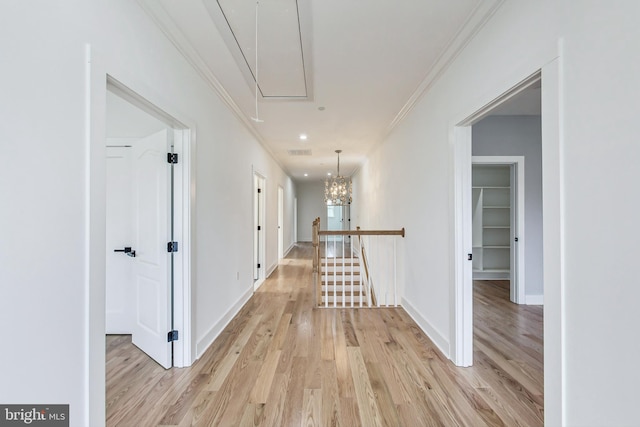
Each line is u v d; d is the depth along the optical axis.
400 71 2.68
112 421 1.68
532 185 3.99
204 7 1.84
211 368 2.27
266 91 3.10
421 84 2.93
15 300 1.05
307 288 4.94
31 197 1.09
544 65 1.41
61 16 1.20
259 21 1.98
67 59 1.23
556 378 1.34
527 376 2.15
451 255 2.39
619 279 1.08
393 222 4.34
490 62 1.85
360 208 8.09
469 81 2.11
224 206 3.19
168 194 2.29
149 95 1.79
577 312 1.25
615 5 1.08
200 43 2.22
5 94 1.01
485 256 5.64
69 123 1.24
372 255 5.16
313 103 3.43
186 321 2.30
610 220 1.11
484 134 4.02
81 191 1.29
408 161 3.57
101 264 1.38
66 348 1.23
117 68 1.51
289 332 2.99
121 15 1.54
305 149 5.87
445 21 1.99
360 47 2.30
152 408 1.79
